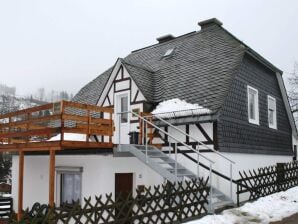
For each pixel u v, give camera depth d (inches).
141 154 430.0
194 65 593.0
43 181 551.2
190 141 495.8
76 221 289.1
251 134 566.6
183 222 359.3
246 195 511.8
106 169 462.6
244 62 575.5
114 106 598.5
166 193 355.6
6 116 479.8
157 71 641.6
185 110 489.7
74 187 505.0
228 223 361.4
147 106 553.6
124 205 320.5
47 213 271.1
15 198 608.7
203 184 398.0
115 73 601.0
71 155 504.4
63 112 382.9
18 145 465.1
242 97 550.6
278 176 541.6
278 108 708.7
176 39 732.7
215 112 463.8
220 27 664.4
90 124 409.7
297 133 780.0
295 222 373.4
